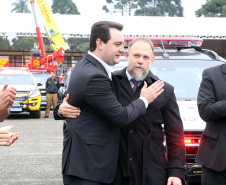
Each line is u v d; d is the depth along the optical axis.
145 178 3.57
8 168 7.69
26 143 10.32
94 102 3.30
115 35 3.39
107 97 3.31
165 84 3.71
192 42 7.44
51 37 37.22
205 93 4.02
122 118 3.33
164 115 3.70
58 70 32.12
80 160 3.31
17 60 52.06
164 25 42.25
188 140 4.93
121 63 6.31
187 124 4.99
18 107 16.19
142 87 3.67
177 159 3.65
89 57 3.43
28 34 42.94
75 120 3.37
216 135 3.94
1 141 3.41
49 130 12.78
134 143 3.60
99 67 3.41
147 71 3.64
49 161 8.29
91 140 3.31
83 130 3.34
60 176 7.15
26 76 17.45
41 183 6.71
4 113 3.65
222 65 4.08
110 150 3.36
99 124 3.36
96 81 3.30
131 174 3.60
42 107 23.52
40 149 9.53
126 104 3.66
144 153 3.59
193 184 5.62
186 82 6.13
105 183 3.35
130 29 41.94
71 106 3.36
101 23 3.42
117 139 3.43
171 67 6.33
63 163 3.39
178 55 6.61
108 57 3.42
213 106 3.89
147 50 3.62
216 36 41.66
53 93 17.09
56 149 9.55
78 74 3.36
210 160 3.95
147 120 3.62
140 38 3.65
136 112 3.39
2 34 42.53
